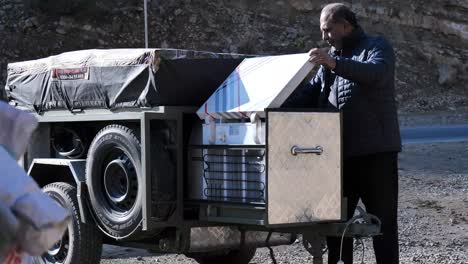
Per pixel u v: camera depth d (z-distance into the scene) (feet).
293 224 19.06
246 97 19.83
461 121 105.50
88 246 22.84
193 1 128.47
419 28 137.90
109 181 21.98
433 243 32.50
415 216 38.50
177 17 125.59
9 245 9.81
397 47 133.90
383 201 20.84
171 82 21.38
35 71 25.39
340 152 19.76
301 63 19.54
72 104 23.79
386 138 20.63
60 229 10.09
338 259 22.25
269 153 18.61
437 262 28.48
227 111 19.95
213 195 20.40
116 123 22.35
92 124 23.80
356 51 21.08
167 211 20.83
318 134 19.34
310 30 130.21
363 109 20.61
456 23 138.10
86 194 22.82
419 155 63.72
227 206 19.92
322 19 21.34
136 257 29.94
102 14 121.60
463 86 128.16
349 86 20.79
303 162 19.12
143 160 20.56
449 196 44.21
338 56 21.44
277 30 128.77
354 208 21.65
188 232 21.15
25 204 9.74
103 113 22.59
